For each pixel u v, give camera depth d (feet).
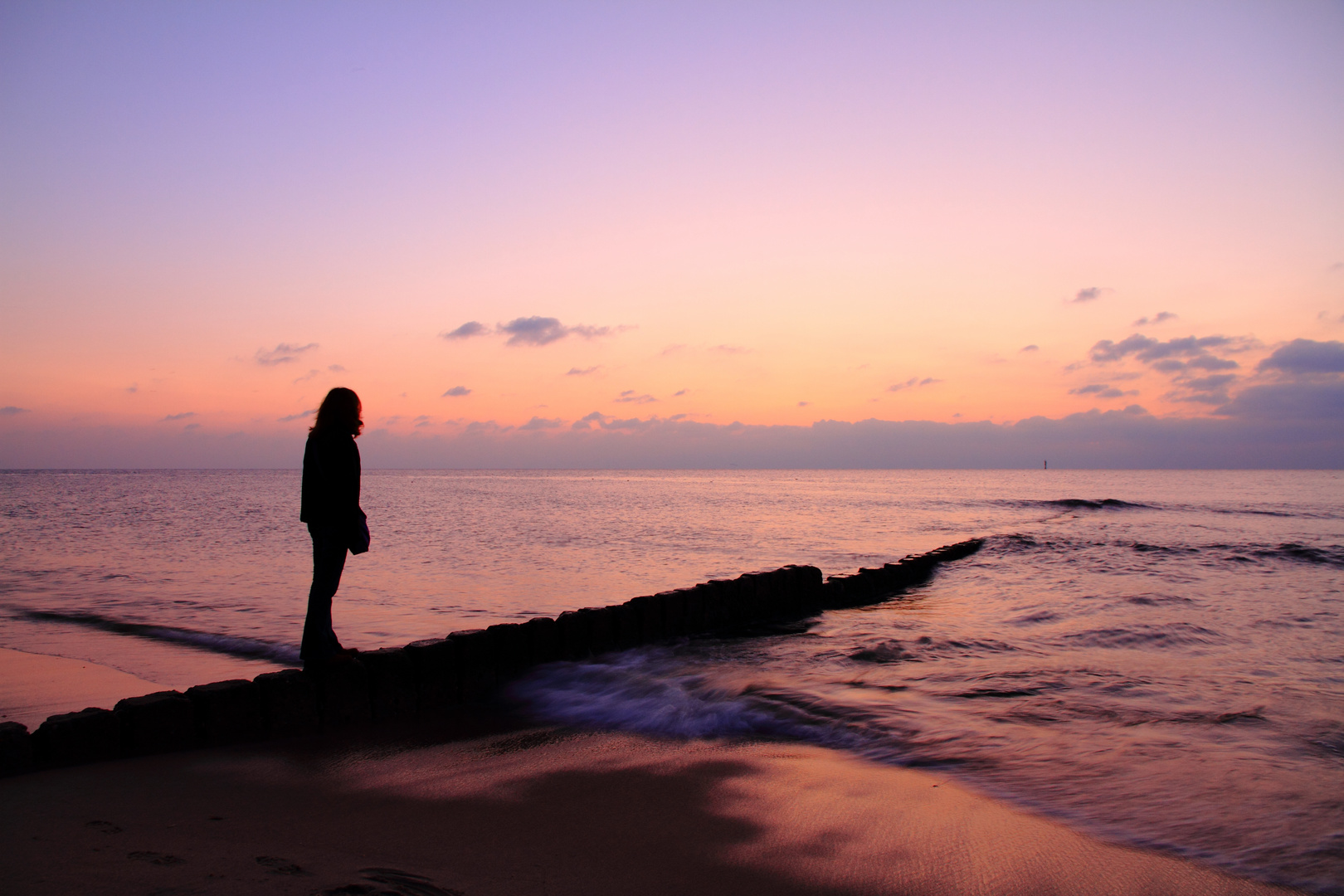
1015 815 12.50
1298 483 317.22
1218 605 35.99
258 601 37.27
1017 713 18.37
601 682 21.34
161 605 36.04
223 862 10.31
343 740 16.67
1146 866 10.76
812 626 31.48
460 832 11.60
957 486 289.12
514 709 19.53
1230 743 16.33
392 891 9.48
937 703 19.31
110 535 75.15
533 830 11.69
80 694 21.12
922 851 11.11
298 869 10.11
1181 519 110.22
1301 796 13.38
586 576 48.24
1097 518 113.50
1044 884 10.19
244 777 14.12
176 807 12.49
